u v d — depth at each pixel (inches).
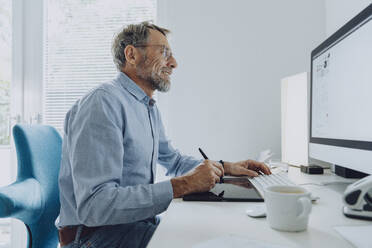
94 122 28.8
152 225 32.9
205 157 36.4
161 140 45.7
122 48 38.5
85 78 71.1
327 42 36.5
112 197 26.0
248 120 61.9
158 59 38.3
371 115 25.2
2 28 74.3
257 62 62.0
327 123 36.3
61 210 32.5
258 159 51.8
